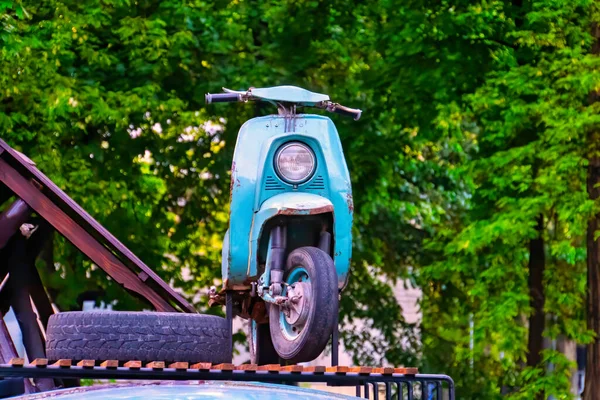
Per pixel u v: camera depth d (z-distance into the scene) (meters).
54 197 9.84
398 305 24.06
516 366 21.45
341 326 23.84
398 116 19.62
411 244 23.86
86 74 19.00
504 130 17.62
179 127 20.03
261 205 8.77
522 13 17.88
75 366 5.27
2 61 16.80
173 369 5.39
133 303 20.19
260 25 20.47
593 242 16.84
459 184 24.25
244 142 8.91
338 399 4.22
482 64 18.17
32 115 17.91
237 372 5.48
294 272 8.52
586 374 16.69
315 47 20.05
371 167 20.77
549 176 16.97
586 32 17.03
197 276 22.44
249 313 9.62
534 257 19.33
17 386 4.80
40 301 10.29
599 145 16.75
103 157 19.69
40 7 18.62
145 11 19.61
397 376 5.61
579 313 19.84
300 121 8.93
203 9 19.73
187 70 19.78
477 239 17.81
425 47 18.27
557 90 17.05
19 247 10.07
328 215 8.70
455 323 24.30
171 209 22.09
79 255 19.25
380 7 19.31
